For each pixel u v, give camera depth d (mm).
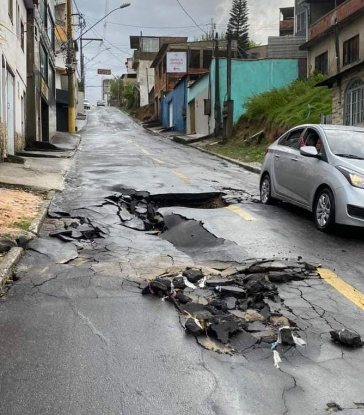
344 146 8203
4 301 4848
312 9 30078
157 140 33750
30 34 21938
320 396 3309
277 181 9586
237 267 5910
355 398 3295
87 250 6680
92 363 3684
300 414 3105
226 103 27094
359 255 6578
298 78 29641
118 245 6953
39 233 7340
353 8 22797
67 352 3846
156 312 4625
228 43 26844
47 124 27500
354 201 7172
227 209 9531
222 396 3285
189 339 4094
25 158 17344
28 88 22156
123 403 3193
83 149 25438
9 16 16656
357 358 3834
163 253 6582
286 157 9344
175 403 3199
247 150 22906
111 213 8977
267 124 23844
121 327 4301
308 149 8203
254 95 27891
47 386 3371
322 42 26500
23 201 9375
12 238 6602
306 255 6516
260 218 8695
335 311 4688
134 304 4805
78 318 4477
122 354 3828
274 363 3727
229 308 4727
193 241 7438
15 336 4109
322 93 22703
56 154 20297
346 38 23672
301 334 4203
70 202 9789
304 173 8492
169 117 44406
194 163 19328
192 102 36375
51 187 11445
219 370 3613
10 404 3166
